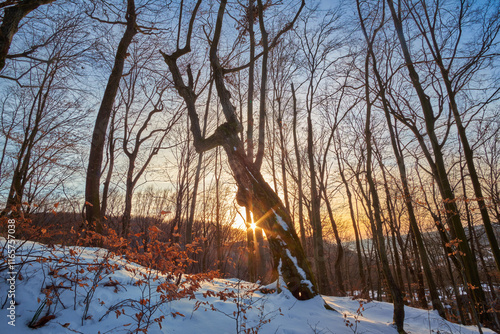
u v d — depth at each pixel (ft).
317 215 45.57
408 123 36.55
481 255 49.65
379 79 24.40
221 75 27.25
